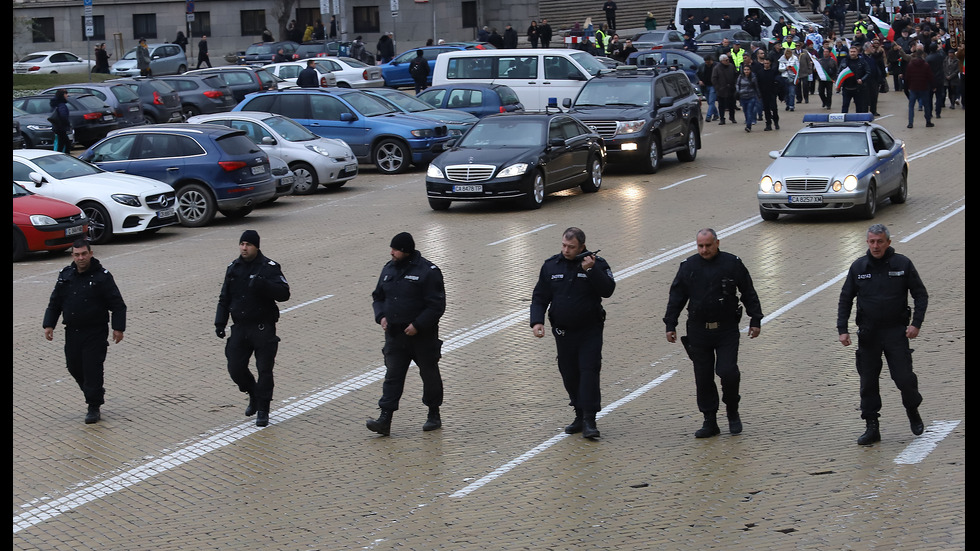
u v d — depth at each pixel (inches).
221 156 2925.7
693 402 1475.1
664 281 2129.7
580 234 1326.3
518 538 1064.2
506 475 1242.6
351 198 3287.4
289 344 1831.9
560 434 1374.3
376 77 6077.8
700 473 1213.1
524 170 2923.2
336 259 2432.3
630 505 1131.9
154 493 1251.2
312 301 2089.1
